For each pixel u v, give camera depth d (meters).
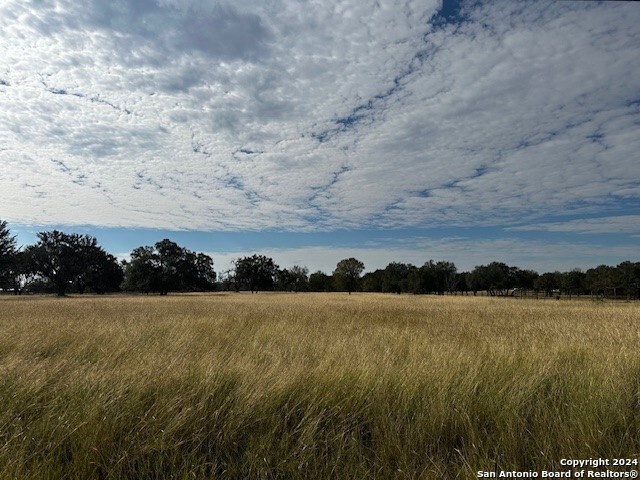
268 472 3.08
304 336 8.81
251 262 106.19
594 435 3.32
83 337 8.45
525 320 13.28
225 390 4.22
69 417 3.57
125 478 2.99
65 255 79.00
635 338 7.93
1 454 3.07
